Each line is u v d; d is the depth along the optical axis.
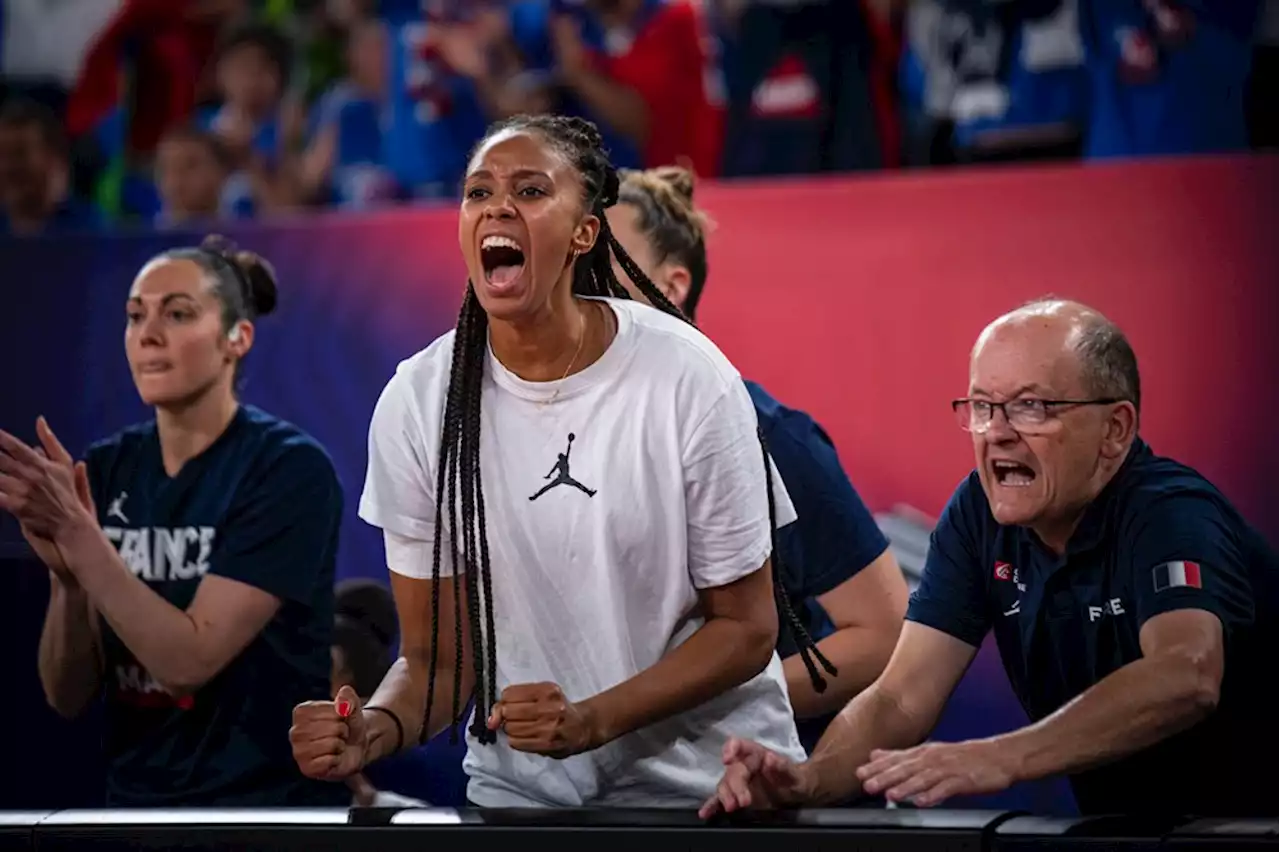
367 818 4.81
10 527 9.69
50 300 10.56
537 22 13.93
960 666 6.50
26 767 9.38
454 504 5.71
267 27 14.62
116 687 8.03
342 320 10.27
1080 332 5.92
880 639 7.20
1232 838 4.29
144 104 15.20
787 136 12.85
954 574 6.51
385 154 14.24
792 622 5.94
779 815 4.71
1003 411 5.92
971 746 5.33
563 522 5.69
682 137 13.21
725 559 5.69
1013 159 12.34
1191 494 6.00
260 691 7.96
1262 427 8.97
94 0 15.23
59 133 14.77
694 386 5.58
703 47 13.24
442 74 13.95
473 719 5.96
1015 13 12.23
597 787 6.04
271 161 14.48
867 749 6.03
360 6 14.33
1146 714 5.40
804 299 9.68
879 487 9.57
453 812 4.86
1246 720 6.11
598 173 5.67
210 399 8.16
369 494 5.94
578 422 5.65
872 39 12.69
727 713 6.08
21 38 15.19
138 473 8.27
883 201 9.55
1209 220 9.05
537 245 5.40
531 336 5.60
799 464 7.21
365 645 8.98
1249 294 8.98
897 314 9.53
